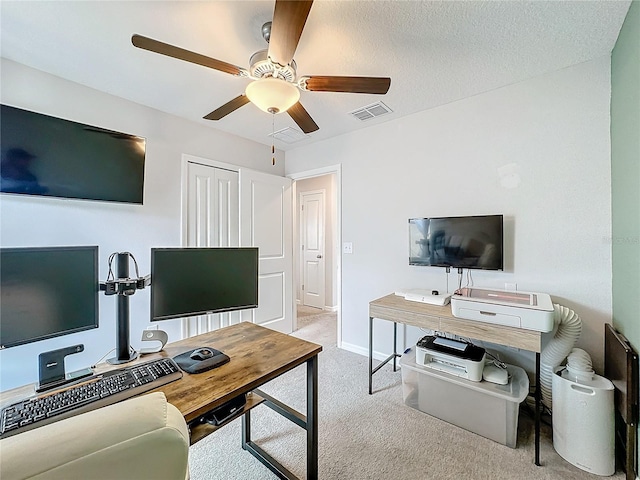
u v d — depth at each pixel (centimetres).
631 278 144
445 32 155
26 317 94
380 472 144
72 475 42
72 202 210
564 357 172
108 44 169
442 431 175
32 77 193
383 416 191
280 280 357
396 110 254
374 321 289
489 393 166
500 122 215
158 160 257
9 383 185
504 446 162
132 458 47
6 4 137
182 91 224
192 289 128
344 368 264
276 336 149
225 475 144
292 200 373
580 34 156
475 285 226
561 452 153
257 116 271
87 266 109
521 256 206
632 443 134
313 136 322
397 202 272
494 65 186
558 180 193
